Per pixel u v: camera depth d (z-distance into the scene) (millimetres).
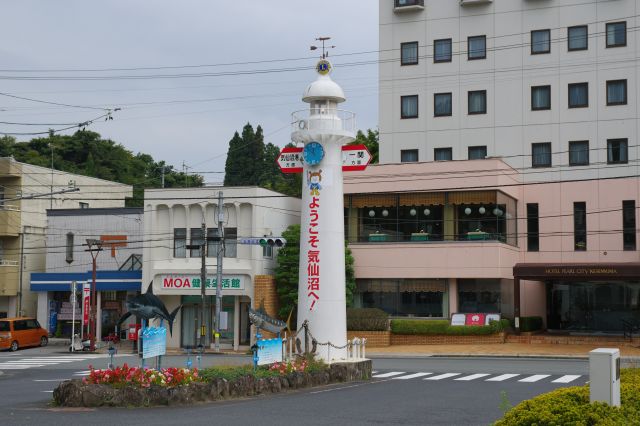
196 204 47500
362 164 28484
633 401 11344
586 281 45812
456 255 45031
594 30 49906
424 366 34000
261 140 85438
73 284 45750
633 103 48812
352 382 26406
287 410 18078
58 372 33188
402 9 53625
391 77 54031
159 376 19484
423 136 53000
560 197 48875
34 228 56500
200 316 47938
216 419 16250
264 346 23844
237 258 46344
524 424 9914
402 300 46500
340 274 27922
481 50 52281
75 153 83750
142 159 90750
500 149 51281
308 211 28031
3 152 79812
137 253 52500
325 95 28109
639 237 46969
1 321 46781
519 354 38812
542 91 50750
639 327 45594
